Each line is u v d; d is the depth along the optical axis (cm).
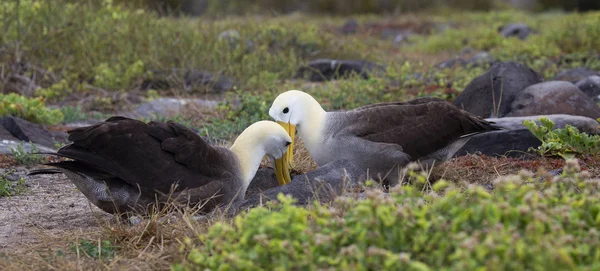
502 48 2705
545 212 598
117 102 1872
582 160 1106
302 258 577
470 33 3528
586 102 1396
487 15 4756
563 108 1384
